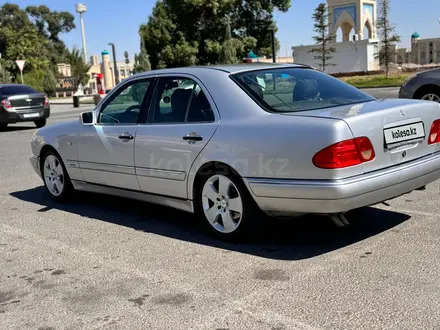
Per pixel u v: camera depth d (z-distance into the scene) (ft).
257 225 14.99
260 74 16.15
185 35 135.23
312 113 13.97
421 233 15.26
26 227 18.66
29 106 57.57
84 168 20.03
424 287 11.64
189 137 15.72
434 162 14.90
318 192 12.96
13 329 11.05
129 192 18.47
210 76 16.08
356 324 10.21
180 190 16.39
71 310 11.75
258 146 13.98
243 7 141.49
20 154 37.52
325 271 12.94
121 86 18.94
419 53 134.10
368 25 141.38
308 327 10.21
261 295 11.81
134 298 12.14
